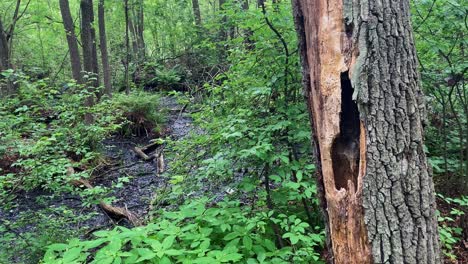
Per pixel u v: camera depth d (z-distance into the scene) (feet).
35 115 15.40
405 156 5.76
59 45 51.90
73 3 48.29
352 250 6.02
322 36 5.96
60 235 12.35
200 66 32.63
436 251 6.01
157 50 51.98
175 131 28.68
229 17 11.90
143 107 29.86
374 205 5.75
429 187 5.96
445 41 11.86
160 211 12.73
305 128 9.82
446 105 14.76
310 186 9.18
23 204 15.56
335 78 5.89
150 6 43.73
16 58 43.27
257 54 11.10
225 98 12.46
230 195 10.86
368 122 5.72
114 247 7.07
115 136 28.81
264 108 11.10
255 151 8.60
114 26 51.72
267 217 8.69
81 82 28.94
